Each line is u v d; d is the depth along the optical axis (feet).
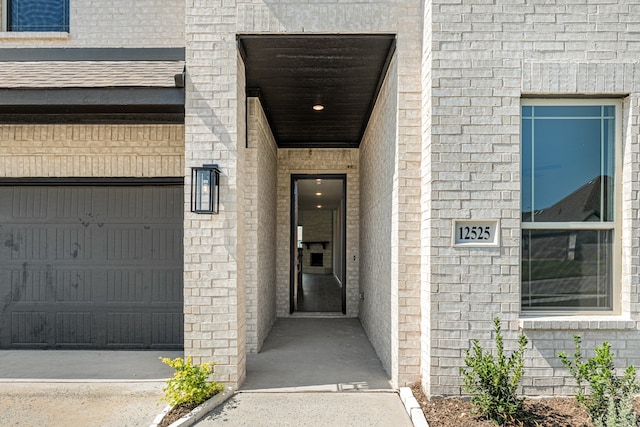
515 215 12.28
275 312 26.18
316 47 14.32
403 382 13.34
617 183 12.67
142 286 17.61
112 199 17.74
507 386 10.88
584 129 12.89
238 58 13.80
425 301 12.86
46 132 17.25
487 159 12.32
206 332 13.25
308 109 20.39
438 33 12.43
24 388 13.24
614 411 9.86
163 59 16.30
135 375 14.34
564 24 12.40
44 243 17.71
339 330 22.86
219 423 11.14
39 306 17.65
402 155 13.64
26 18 19.70
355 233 27.25
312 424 11.11
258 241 18.69
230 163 13.41
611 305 12.72
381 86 17.22
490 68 12.39
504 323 12.23
